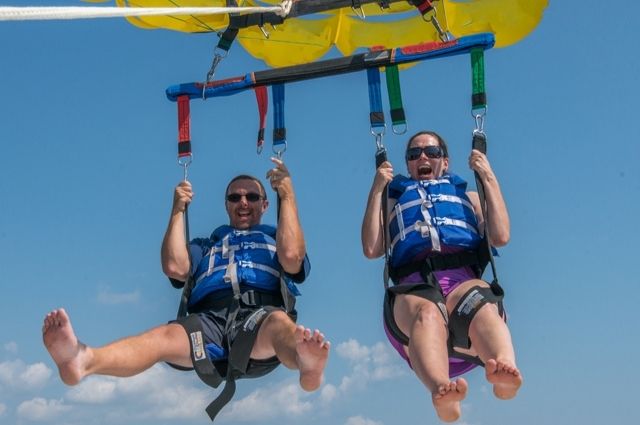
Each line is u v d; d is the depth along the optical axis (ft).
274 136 26.16
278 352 23.22
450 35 29.04
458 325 22.81
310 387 21.89
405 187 25.29
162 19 28.96
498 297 23.08
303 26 30.35
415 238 24.27
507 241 23.63
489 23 28.71
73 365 21.24
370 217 24.31
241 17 26.89
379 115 25.35
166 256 25.46
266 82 26.17
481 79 24.58
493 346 21.75
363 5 28.84
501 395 20.58
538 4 28.17
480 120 24.43
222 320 25.03
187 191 26.14
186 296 25.36
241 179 26.91
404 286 23.49
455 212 24.56
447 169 25.93
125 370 22.66
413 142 25.71
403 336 23.40
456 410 20.57
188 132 26.55
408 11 29.94
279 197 25.12
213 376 24.20
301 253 24.81
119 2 28.84
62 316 20.68
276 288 25.52
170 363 24.52
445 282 23.94
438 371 21.13
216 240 26.40
